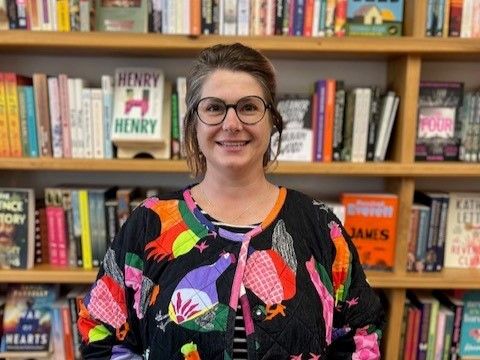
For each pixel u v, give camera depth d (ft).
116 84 4.39
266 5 4.10
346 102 4.43
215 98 2.63
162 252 2.75
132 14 4.17
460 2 4.12
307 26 4.14
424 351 4.73
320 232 2.88
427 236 4.58
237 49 2.73
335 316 2.93
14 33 3.99
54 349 4.74
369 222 4.60
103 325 2.86
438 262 4.63
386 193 4.86
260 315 2.56
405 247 4.54
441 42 4.04
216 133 2.68
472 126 4.46
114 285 2.87
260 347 2.53
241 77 2.63
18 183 5.16
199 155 3.04
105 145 4.39
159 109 4.34
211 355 2.53
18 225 4.51
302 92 5.05
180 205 2.90
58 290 4.86
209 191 2.90
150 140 4.29
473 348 4.74
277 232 2.77
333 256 2.89
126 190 4.71
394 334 4.66
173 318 2.59
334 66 5.00
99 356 2.85
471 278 4.49
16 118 4.34
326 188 5.23
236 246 2.69
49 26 4.10
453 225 4.77
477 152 4.49
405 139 4.33
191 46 4.04
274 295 2.60
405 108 4.30
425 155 4.56
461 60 4.91
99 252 4.58
